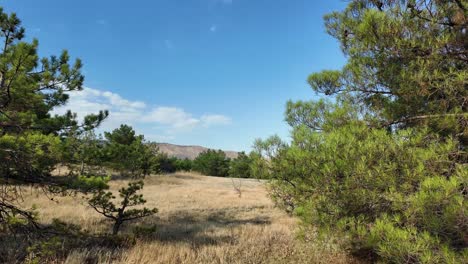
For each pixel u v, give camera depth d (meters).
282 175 5.69
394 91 5.03
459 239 3.37
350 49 5.75
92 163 6.80
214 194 20.36
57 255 6.00
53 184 5.89
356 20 5.98
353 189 4.23
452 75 4.28
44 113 7.39
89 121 6.89
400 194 3.70
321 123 6.01
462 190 3.24
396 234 3.35
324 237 4.77
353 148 4.35
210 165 44.25
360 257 5.74
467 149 4.05
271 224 10.34
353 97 5.78
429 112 4.67
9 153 4.95
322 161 4.66
